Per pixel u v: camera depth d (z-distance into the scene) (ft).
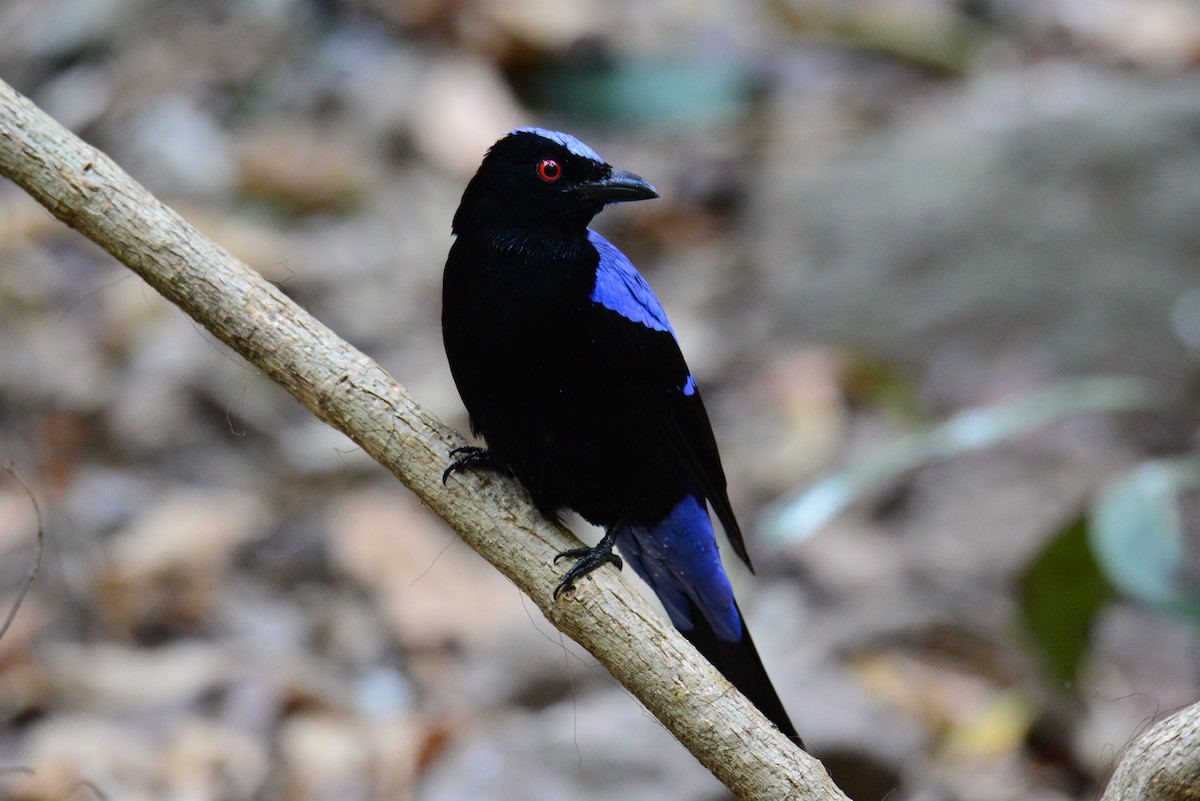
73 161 20.33
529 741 33.37
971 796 34.86
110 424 45.42
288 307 21.01
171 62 60.18
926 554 44.29
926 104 64.08
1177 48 68.28
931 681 39.11
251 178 55.88
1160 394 49.67
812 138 61.98
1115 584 31.76
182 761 34.17
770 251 55.72
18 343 47.34
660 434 25.44
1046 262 52.21
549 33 62.80
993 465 47.34
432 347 50.60
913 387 51.37
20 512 41.52
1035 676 38.96
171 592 39.96
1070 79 64.85
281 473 44.68
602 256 25.45
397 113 59.62
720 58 64.95
